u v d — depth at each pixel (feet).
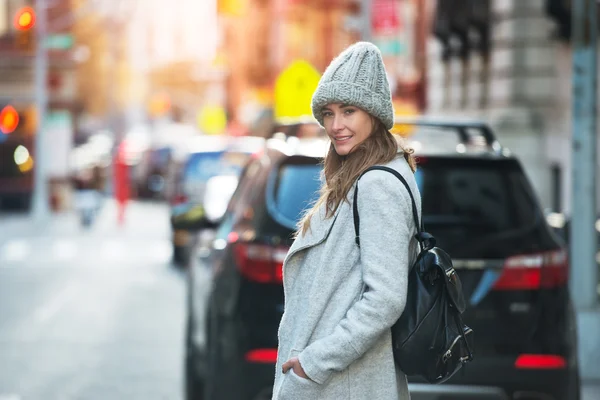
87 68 347.15
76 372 39.55
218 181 75.82
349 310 14.52
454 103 113.50
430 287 14.84
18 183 148.15
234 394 24.75
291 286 15.35
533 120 93.66
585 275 40.06
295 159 25.90
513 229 24.98
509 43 95.40
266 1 237.04
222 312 25.71
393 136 15.25
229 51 259.39
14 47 159.12
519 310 24.30
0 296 61.87
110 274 74.18
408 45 142.20
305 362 14.62
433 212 25.20
